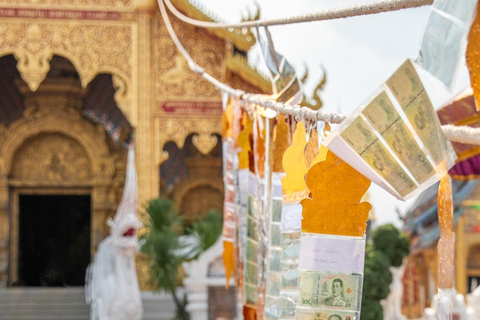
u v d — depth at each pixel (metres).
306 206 5.16
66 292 26.22
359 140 4.54
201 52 25.61
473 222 27.14
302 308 5.20
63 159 30.52
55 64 29.64
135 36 25.67
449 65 3.80
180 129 25.69
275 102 7.26
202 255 21.22
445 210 4.59
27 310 25.81
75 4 25.56
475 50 4.24
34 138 30.44
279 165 6.93
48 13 25.45
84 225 33.47
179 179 31.91
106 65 25.64
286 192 6.30
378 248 14.72
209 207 31.86
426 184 4.46
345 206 5.15
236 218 9.07
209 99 25.75
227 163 9.70
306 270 5.19
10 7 25.34
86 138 30.16
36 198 33.38
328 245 5.17
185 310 23.19
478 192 27.03
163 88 25.77
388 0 4.81
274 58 7.59
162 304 24.83
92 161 30.31
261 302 7.88
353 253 5.16
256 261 8.30
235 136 9.02
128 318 20.52
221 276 21.14
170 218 23.31
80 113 30.36
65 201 33.69
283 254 6.32
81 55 25.55
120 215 21.02
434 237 26.75
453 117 7.82
